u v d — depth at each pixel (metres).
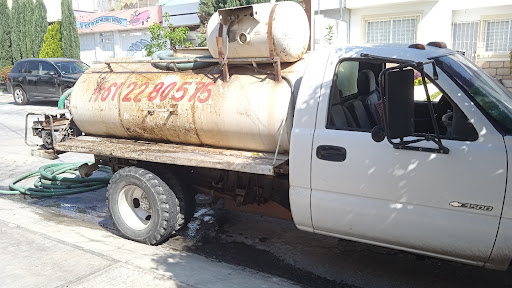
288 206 4.43
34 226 5.00
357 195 3.51
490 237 3.10
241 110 4.15
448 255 3.31
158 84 4.76
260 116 4.06
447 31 15.39
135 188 4.87
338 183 3.56
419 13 15.63
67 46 23.66
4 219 5.17
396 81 2.92
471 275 4.11
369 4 15.85
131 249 4.57
